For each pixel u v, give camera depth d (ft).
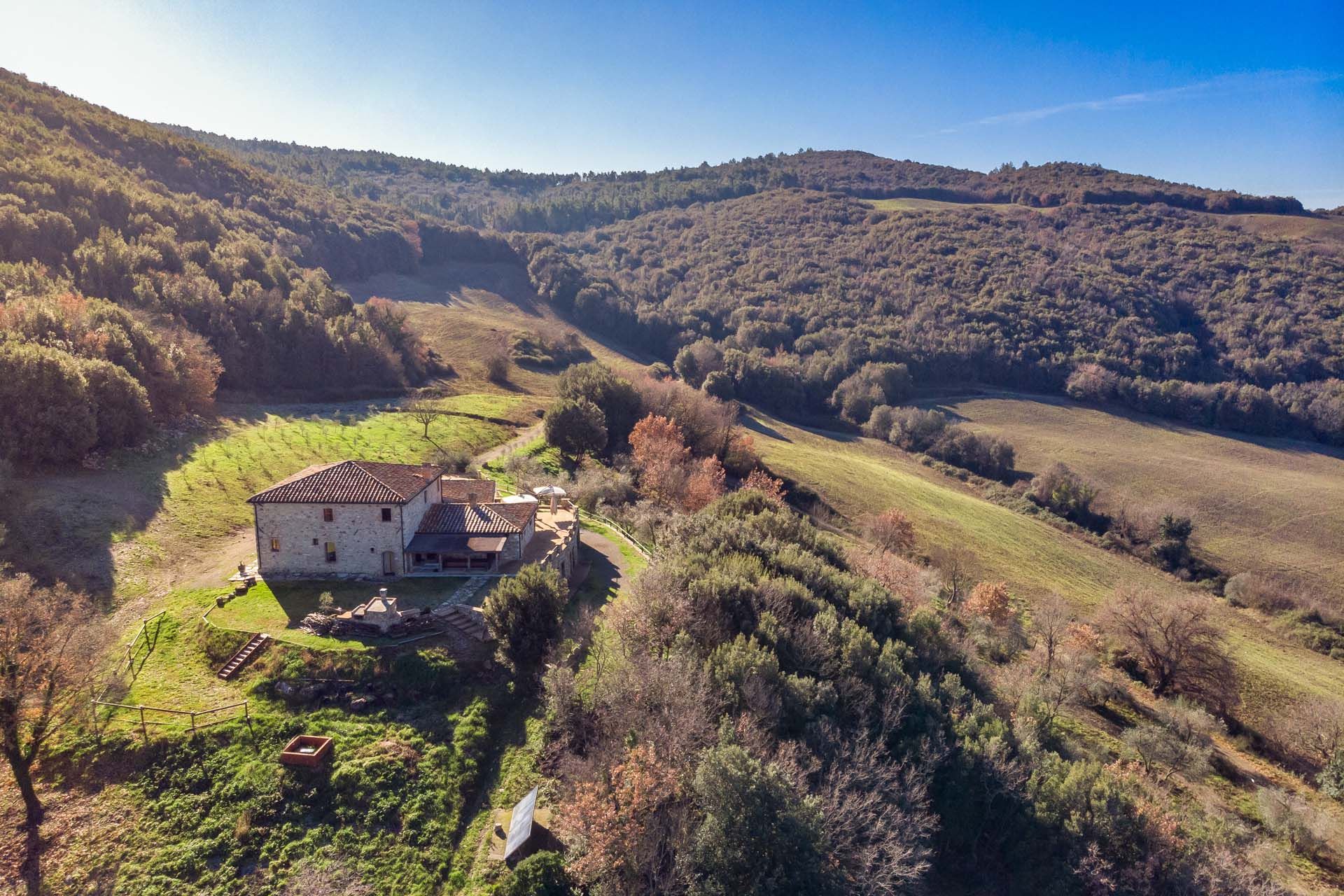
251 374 365.81
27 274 301.84
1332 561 319.27
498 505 187.21
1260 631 274.77
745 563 169.89
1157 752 165.78
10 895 91.66
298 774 110.52
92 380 223.92
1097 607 261.03
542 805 107.96
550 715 121.70
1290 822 146.92
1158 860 116.98
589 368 377.50
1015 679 186.09
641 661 122.72
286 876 97.60
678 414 354.54
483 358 507.30
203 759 112.16
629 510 255.91
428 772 113.29
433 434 320.91
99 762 110.11
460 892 96.27
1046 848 120.06
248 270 439.63
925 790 120.26
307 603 152.87
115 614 151.43
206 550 184.34
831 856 96.32
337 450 276.82
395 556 167.53
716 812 95.09
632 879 91.91
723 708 119.65
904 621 174.40
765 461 362.12
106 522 182.50
